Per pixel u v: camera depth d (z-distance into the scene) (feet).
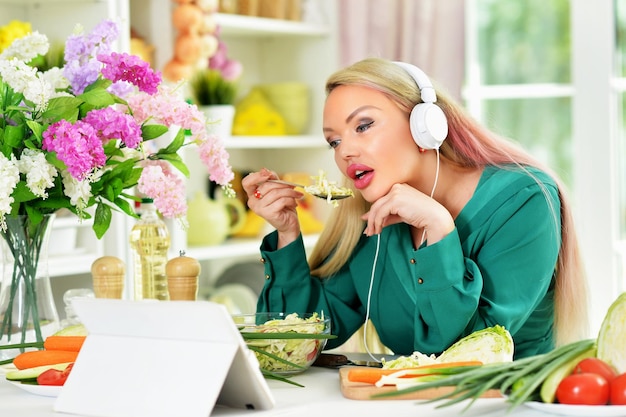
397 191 5.64
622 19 11.94
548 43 12.41
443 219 5.54
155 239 6.14
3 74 5.32
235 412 4.25
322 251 6.76
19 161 5.21
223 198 12.05
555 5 12.35
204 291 12.06
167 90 5.77
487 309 5.65
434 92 6.10
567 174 12.24
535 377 4.05
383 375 4.50
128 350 4.31
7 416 4.33
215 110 11.17
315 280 6.59
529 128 12.53
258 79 13.19
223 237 11.59
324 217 12.70
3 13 10.05
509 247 5.86
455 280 5.46
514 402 4.00
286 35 12.88
